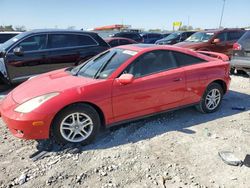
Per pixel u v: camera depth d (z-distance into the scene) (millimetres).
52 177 3160
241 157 3574
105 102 3885
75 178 3146
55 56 7496
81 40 7992
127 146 3885
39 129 3551
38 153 3695
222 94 5312
